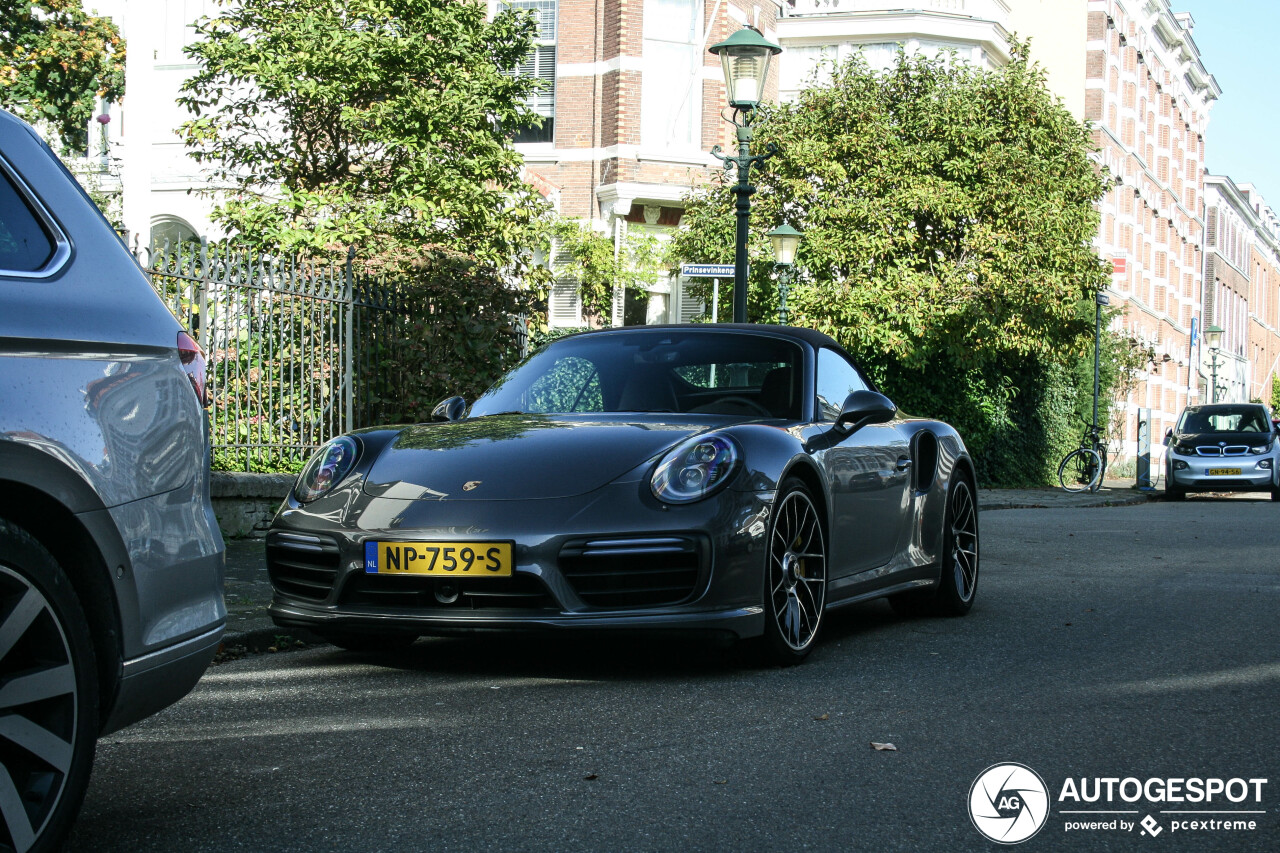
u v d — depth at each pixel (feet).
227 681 15.55
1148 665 16.94
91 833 9.70
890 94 65.72
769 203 63.00
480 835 9.68
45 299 8.59
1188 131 171.63
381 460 16.47
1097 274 64.95
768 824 10.02
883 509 19.29
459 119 40.68
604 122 71.56
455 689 15.07
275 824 9.92
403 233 39.34
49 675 8.21
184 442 9.56
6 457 8.01
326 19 41.70
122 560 8.82
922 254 63.26
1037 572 28.81
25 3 48.06
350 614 15.31
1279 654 17.87
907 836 9.81
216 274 27.45
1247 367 220.23
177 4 60.08
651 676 15.90
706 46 72.38
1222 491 75.41
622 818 10.12
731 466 15.67
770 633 16.03
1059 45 125.18
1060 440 78.28
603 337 20.18
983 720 13.62
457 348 33.94
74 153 53.88
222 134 50.14
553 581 14.66
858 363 21.12
